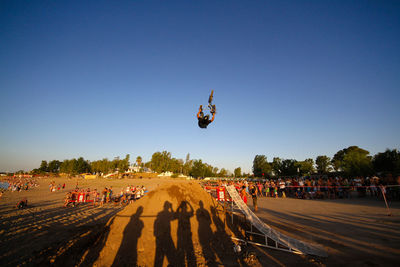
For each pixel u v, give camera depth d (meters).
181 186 8.47
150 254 5.52
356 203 13.59
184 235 6.37
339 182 17.73
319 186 17.55
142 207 7.14
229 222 8.05
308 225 8.62
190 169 88.94
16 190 32.62
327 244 6.38
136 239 5.95
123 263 5.25
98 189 34.75
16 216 12.35
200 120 9.66
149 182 54.91
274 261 5.50
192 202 7.72
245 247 6.55
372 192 16.64
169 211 6.98
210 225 7.16
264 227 7.10
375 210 10.88
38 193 28.47
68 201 17.03
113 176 85.94
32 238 7.76
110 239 6.06
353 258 5.30
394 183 14.23
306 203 14.80
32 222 10.67
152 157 94.94
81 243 6.45
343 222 8.80
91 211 14.52
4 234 8.34
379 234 6.96
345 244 6.27
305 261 5.35
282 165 51.06
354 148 57.69
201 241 6.39
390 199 14.32
